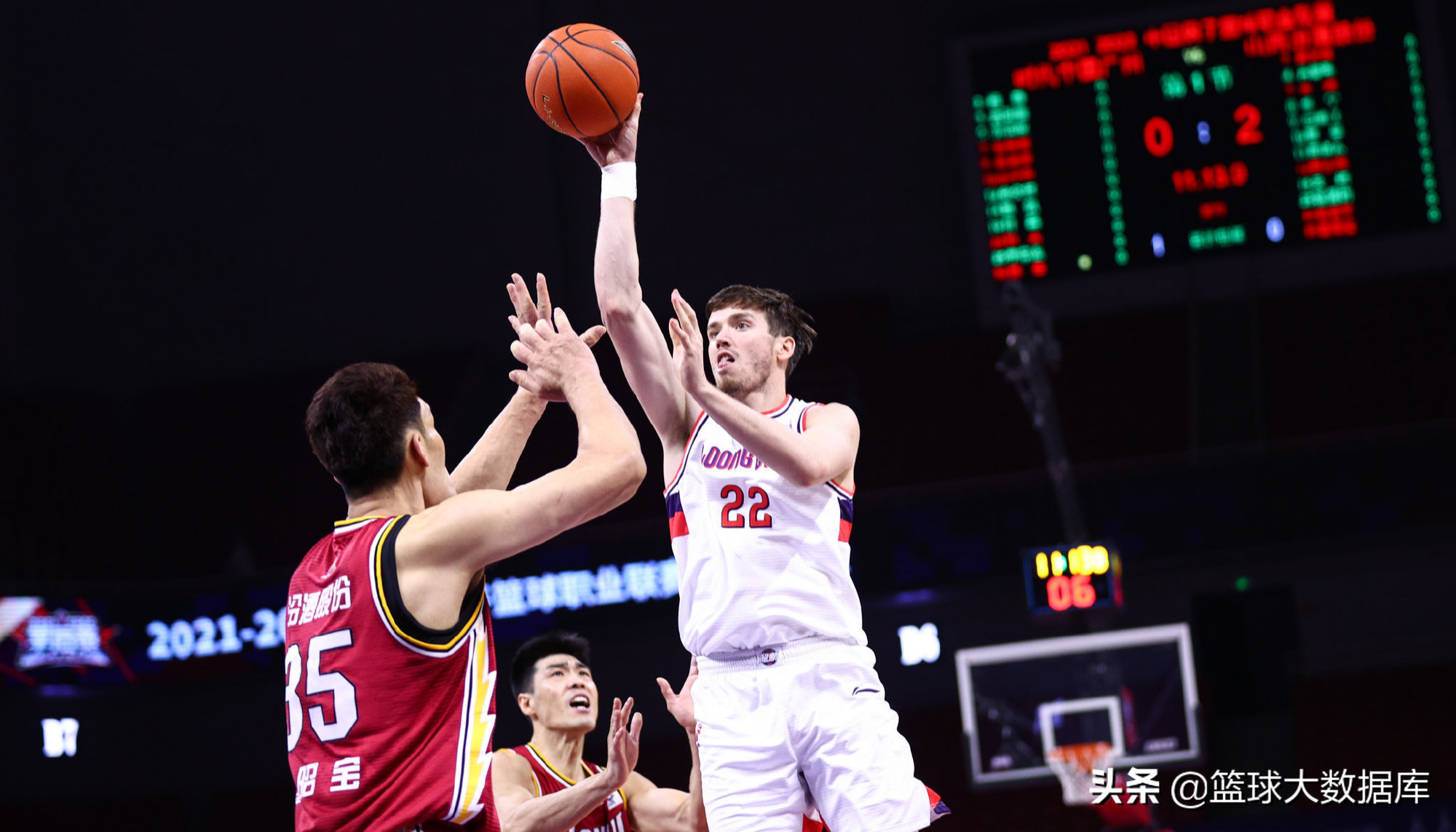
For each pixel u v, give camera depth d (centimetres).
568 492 248
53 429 1542
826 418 306
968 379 1603
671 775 1370
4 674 1288
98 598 1359
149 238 1691
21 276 1650
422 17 1717
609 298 303
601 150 311
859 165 1711
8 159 1656
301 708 249
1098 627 1307
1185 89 1513
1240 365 1555
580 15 1720
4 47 1669
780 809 294
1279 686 1384
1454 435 1417
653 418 318
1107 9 1648
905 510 1450
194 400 1648
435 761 241
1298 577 1413
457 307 1700
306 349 1691
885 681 1416
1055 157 1534
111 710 1353
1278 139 1495
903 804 290
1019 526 1430
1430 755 1302
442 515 250
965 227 1691
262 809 1355
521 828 382
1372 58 1483
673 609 1421
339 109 1711
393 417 264
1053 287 1534
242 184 1703
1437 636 1382
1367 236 1480
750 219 1709
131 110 1689
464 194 1712
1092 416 1560
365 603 246
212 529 1512
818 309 1677
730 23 1731
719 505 301
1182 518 1431
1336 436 1441
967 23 1695
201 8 1698
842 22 1720
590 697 467
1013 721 1283
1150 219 1516
